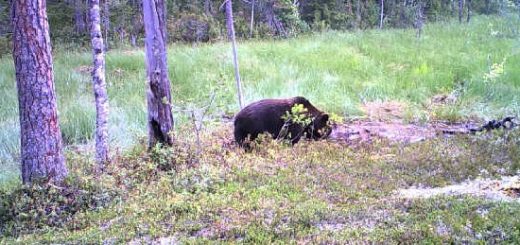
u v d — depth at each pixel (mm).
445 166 7016
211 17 26266
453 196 5332
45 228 5809
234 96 12867
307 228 4738
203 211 5484
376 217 4879
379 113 12078
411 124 11117
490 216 4531
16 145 9977
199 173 7035
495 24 26609
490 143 8164
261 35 25797
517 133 8641
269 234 4621
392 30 26438
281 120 8805
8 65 17391
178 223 5184
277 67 15656
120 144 9617
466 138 8805
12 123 11023
